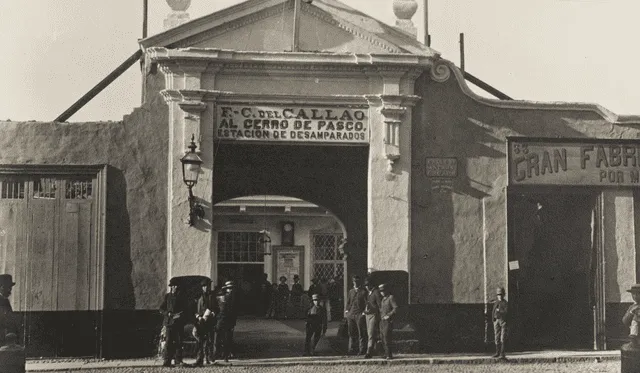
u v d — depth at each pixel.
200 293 17.97
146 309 18.16
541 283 21.39
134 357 17.97
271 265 34.81
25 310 17.86
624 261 19.53
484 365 17.19
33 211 18.12
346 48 19.20
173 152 18.47
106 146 18.41
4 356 12.96
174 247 18.30
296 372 16.06
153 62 18.53
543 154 19.48
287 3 18.97
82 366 16.72
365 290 19.25
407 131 19.12
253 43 18.94
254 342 21.95
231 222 34.53
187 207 18.39
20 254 17.98
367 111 19.11
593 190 19.53
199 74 18.58
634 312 14.55
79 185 18.34
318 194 25.19
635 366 13.67
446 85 19.41
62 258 18.06
